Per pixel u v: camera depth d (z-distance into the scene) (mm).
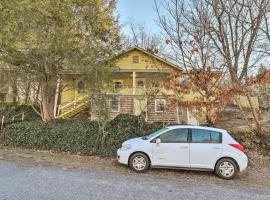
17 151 11484
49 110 15914
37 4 11758
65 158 10508
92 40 13625
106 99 12266
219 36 13305
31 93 16734
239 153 8523
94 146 11414
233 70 12992
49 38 12109
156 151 8758
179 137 8812
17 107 18641
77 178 7484
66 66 13336
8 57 12562
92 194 6062
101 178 7672
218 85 12617
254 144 13578
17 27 11688
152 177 8188
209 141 8664
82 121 14438
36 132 12281
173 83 12383
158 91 14758
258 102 15898
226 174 8438
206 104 11742
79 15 13773
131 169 9086
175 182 7730
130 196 6086
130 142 9188
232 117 16062
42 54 12398
